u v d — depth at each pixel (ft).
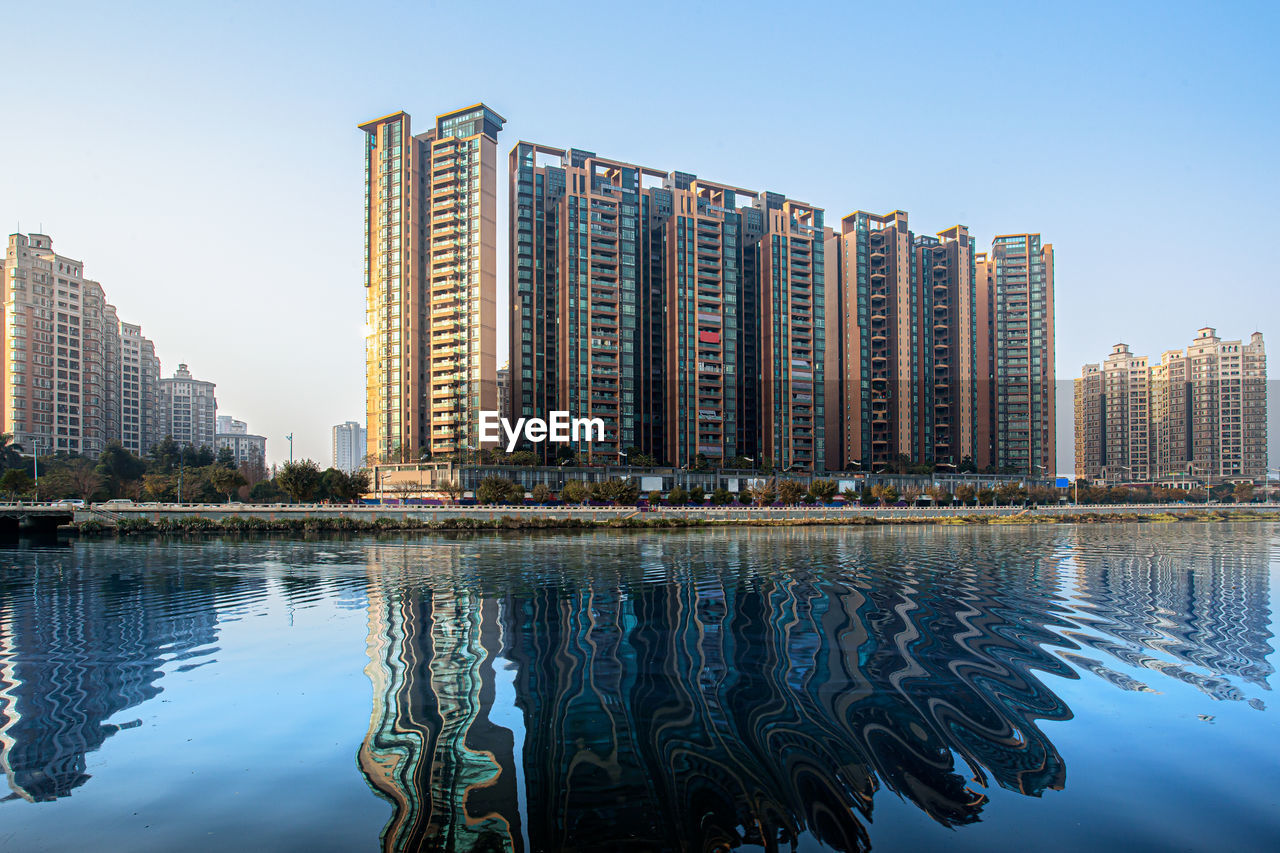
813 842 37.42
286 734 53.26
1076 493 524.11
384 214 472.44
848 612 99.76
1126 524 371.35
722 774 46.01
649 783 44.78
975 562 165.27
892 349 583.99
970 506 491.31
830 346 583.17
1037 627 89.61
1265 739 51.21
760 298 557.74
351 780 45.47
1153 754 48.75
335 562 167.02
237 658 75.05
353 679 67.15
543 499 374.02
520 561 167.53
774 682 65.82
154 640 83.46
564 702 60.34
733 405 526.16
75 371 561.02
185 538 253.44
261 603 108.27
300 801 42.45
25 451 515.91
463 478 402.31
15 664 73.26
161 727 54.75
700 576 138.41
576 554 186.09
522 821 39.83
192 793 43.52
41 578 139.44
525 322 495.00
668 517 331.57
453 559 172.76
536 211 502.79
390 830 38.93
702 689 63.77
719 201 556.51
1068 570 149.48
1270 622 92.79
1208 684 64.69
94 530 271.90
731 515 349.00
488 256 462.19
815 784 44.42
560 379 497.05
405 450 450.71
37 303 533.55
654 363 533.14
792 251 554.05
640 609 102.27
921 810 40.98
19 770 47.03
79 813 41.06
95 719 56.65
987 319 618.85
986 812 40.65
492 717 56.75
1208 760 47.62
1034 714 56.90
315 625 91.56
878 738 51.98
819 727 54.19
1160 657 74.49
